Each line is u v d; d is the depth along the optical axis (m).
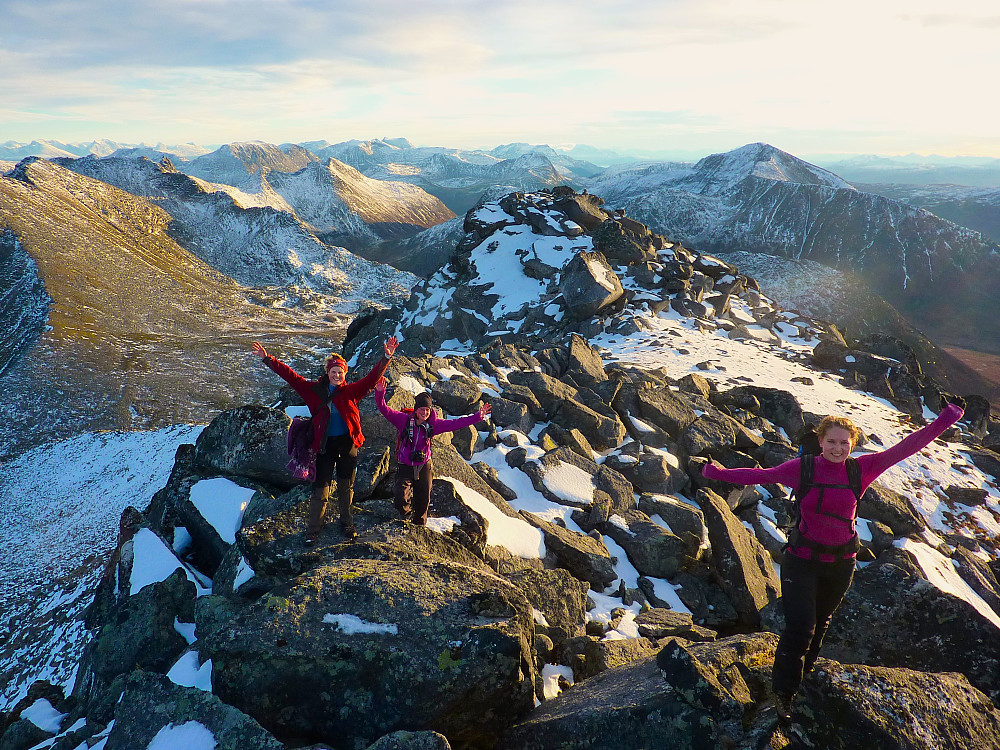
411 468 7.64
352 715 5.06
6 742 10.11
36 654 22.64
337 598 5.74
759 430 16.31
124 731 5.32
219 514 9.64
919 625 7.95
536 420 13.62
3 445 98.38
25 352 142.75
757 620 9.84
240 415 10.21
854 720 4.54
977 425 23.03
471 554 7.59
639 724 4.74
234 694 5.28
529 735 5.11
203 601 7.21
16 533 55.56
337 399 6.94
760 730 4.61
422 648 5.20
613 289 30.09
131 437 85.38
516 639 5.24
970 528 13.45
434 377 13.27
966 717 4.82
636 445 13.32
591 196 48.62
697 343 24.88
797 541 4.62
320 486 7.00
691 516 11.01
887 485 14.27
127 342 162.62
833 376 23.44
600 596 9.04
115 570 11.84
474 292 40.25
